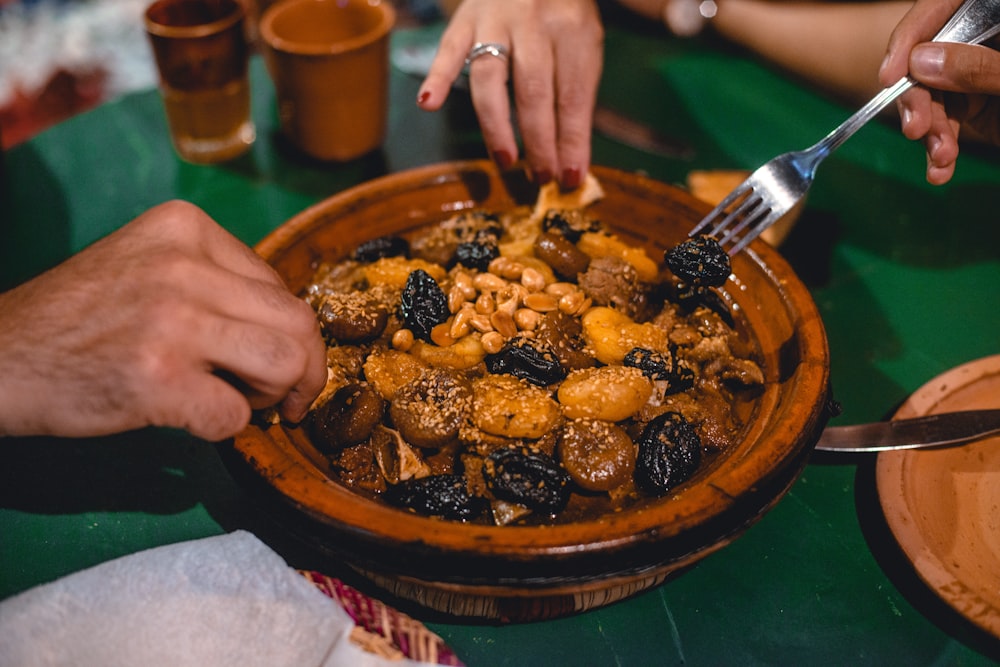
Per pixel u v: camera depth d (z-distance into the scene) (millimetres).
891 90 448
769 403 408
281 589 361
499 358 424
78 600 357
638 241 498
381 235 496
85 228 597
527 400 399
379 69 606
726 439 407
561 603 398
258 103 711
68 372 341
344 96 599
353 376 427
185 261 355
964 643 400
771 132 651
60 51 1158
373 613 366
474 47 521
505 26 521
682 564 355
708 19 736
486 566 340
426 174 502
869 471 455
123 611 357
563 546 336
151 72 1127
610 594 399
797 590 418
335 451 405
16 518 442
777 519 443
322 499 353
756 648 401
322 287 466
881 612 410
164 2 606
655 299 464
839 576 422
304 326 369
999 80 431
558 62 516
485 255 461
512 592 345
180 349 341
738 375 423
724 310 451
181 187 631
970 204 598
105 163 653
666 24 755
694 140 645
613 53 736
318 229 476
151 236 370
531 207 518
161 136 677
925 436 431
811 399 383
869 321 533
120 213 610
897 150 636
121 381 338
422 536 340
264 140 674
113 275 353
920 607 411
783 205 458
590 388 401
